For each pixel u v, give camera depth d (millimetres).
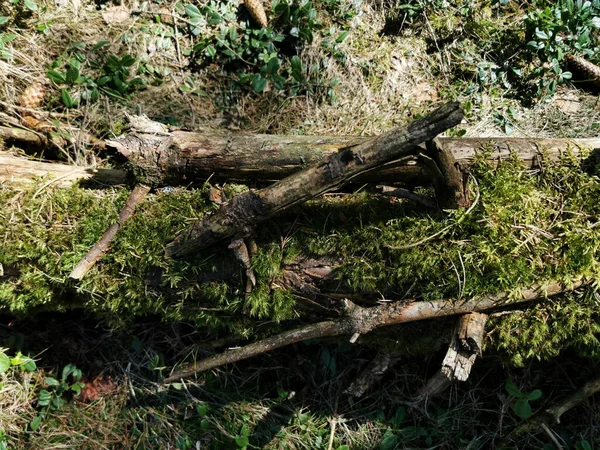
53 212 2299
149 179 2258
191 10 3041
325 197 2266
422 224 2078
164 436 2656
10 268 2299
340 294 2201
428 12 3293
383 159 1821
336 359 2775
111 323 2562
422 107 3184
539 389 2607
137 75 2986
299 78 3025
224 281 2242
